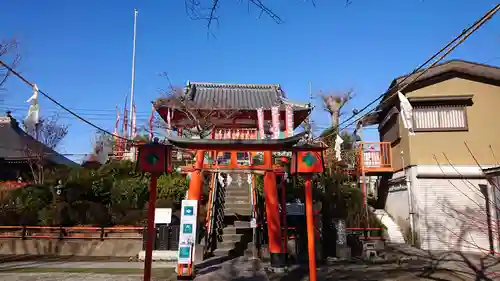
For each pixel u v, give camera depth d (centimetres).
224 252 1402
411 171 1756
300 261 1387
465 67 1769
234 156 1347
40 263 1307
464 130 1755
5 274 1082
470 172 1697
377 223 1930
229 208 1781
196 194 1338
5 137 3145
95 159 2820
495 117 1755
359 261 1384
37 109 661
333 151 2209
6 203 1842
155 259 1367
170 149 878
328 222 1744
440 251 1589
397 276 1102
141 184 1847
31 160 2759
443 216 1670
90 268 1198
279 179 1884
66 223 1680
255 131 1891
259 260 1353
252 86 2673
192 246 1068
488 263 1305
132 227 1546
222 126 2142
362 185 2153
